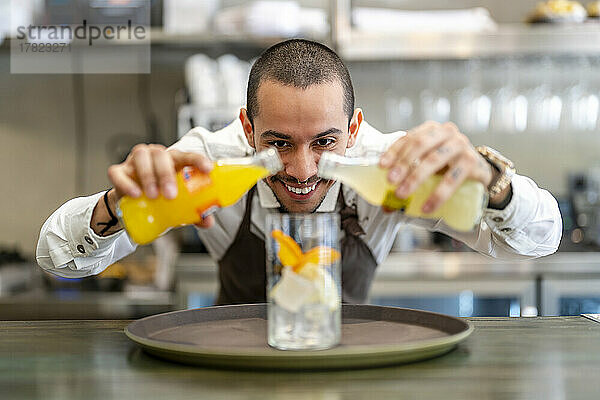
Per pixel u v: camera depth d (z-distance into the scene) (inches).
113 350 37.9
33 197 122.2
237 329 40.8
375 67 120.3
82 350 37.9
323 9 120.9
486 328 42.9
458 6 120.0
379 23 106.7
